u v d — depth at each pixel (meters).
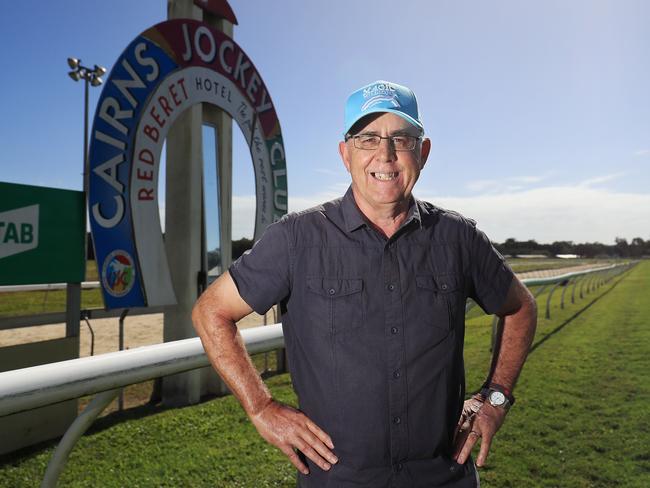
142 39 3.77
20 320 3.48
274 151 5.41
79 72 13.69
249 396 1.13
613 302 12.30
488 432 1.27
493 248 1.36
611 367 5.15
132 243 3.69
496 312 1.37
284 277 1.19
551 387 4.39
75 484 2.36
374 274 1.17
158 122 3.89
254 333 1.34
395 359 1.14
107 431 3.16
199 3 4.46
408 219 1.22
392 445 1.14
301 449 1.10
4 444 2.91
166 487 2.35
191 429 3.23
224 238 4.79
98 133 3.46
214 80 4.52
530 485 2.59
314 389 1.16
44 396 0.83
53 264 3.23
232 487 2.37
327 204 1.28
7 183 2.96
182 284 4.21
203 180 4.40
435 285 1.21
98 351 5.95
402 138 1.24
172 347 1.10
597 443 3.15
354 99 1.25
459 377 1.24
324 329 1.15
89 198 3.39
